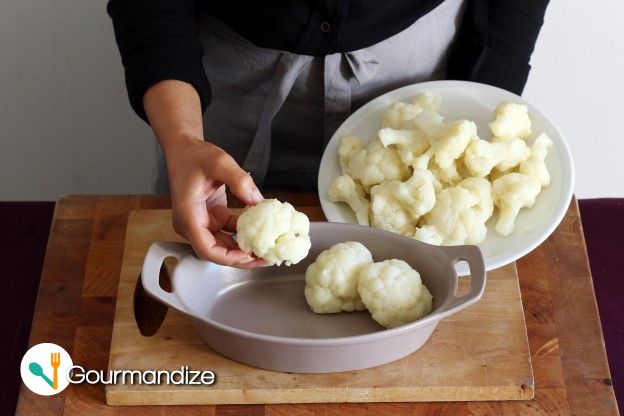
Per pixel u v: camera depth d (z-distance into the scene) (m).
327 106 1.28
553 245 1.22
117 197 1.26
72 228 1.23
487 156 1.15
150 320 1.12
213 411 1.04
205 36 1.27
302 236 1.01
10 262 1.41
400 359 1.05
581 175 2.00
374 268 1.03
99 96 1.82
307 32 1.19
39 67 1.77
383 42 1.24
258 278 1.11
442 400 1.04
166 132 1.08
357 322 1.07
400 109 1.21
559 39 1.74
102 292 1.16
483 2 1.26
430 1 1.21
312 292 1.06
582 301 1.16
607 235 1.48
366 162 1.17
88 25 1.70
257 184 1.34
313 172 1.39
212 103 1.34
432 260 1.05
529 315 1.14
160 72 1.13
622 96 1.83
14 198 2.02
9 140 1.90
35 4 1.66
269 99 1.26
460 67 1.33
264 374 1.04
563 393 1.06
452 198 1.13
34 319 1.13
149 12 1.15
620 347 1.36
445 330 1.08
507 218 1.14
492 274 1.14
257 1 1.18
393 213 1.15
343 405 1.04
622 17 1.69
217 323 0.96
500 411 1.04
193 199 1.00
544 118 1.23
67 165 1.95
